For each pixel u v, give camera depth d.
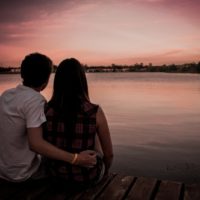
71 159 2.41
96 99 28.88
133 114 16.97
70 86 2.45
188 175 5.84
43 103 2.53
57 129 2.49
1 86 67.56
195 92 40.84
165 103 24.27
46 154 2.39
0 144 2.63
